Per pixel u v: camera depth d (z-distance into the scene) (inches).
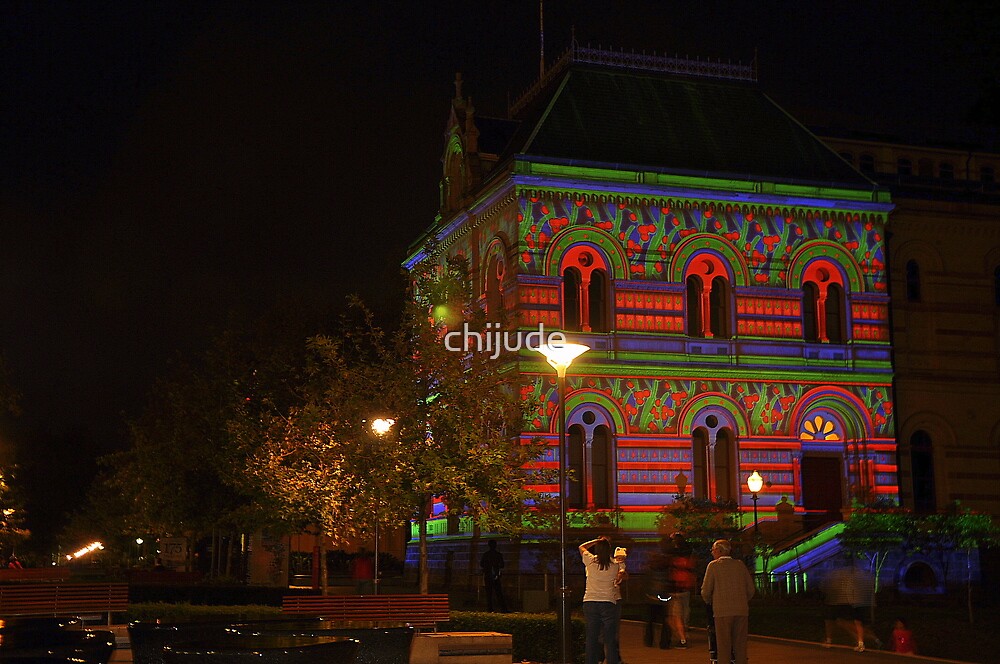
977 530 1596.9
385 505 999.0
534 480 1089.4
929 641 1104.2
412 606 858.1
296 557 2477.9
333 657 536.4
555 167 1782.7
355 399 1042.7
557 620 882.8
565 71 1945.1
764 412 1834.4
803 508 1820.9
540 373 1734.7
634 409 1775.3
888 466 1871.3
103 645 622.8
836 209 1914.4
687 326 1833.2
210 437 1664.6
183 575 1766.7
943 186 2162.9
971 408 2009.1
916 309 2009.1
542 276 1759.4
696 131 1923.0
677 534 1036.5
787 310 1868.8
